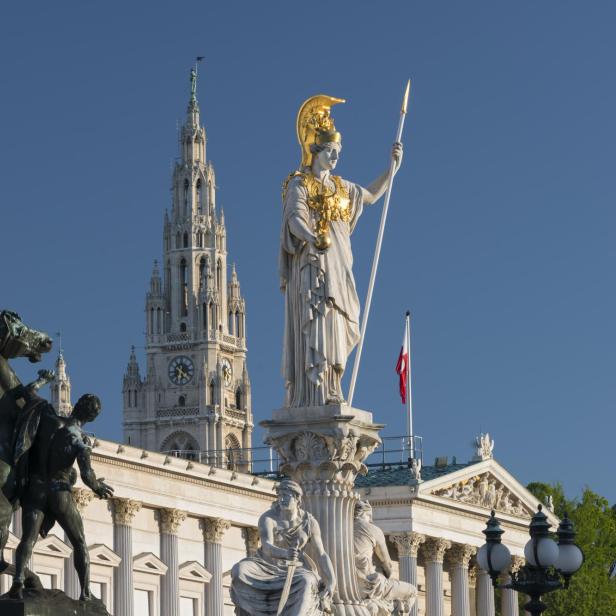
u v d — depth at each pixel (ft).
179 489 560.61
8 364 82.64
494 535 163.43
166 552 555.69
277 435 122.42
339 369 123.54
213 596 577.02
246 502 594.24
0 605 76.59
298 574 113.39
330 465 121.60
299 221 122.52
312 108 126.11
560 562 157.58
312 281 122.83
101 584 515.91
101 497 82.79
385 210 130.62
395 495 645.92
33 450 82.02
